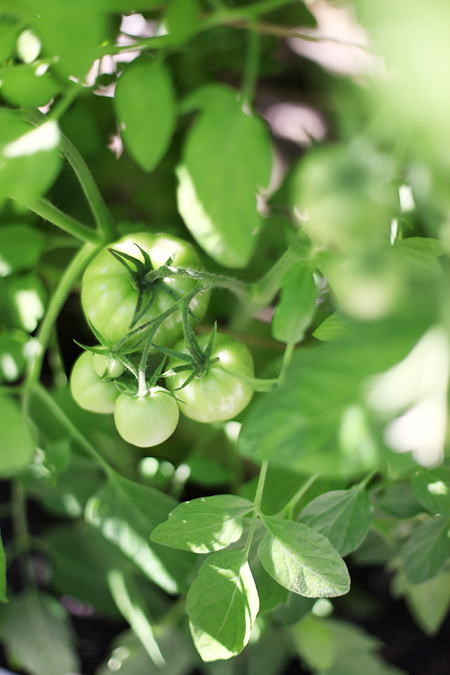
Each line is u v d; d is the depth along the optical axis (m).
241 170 0.68
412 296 0.60
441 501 0.76
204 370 0.73
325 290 0.85
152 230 0.91
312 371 0.60
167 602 1.11
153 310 0.74
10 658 1.19
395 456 0.61
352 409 0.60
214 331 0.73
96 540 1.05
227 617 0.71
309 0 0.89
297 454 0.60
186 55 0.90
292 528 0.72
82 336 1.03
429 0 0.61
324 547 0.71
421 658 1.21
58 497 1.03
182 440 1.03
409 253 0.70
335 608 1.26
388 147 0.67
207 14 0.75
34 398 0.93
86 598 1.15
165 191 0.95
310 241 0.70
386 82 0.66
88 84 0.80
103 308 0.75
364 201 0.61
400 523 0.91
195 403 0.74
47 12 0.65
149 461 0.95
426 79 0.62
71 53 0.65
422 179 0.64
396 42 0.61
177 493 0.98
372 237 0.61
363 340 0.60
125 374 0.75
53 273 0.95
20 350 0.84
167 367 0.75
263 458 0.60
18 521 1.12
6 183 0.65
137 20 0.86
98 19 0.65
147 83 0.70
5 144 0.66
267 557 0.71
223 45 0.89
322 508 0.76
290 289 0.71
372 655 1.02
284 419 0.60
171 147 0.93
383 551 0.97
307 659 0.98
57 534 1.13
